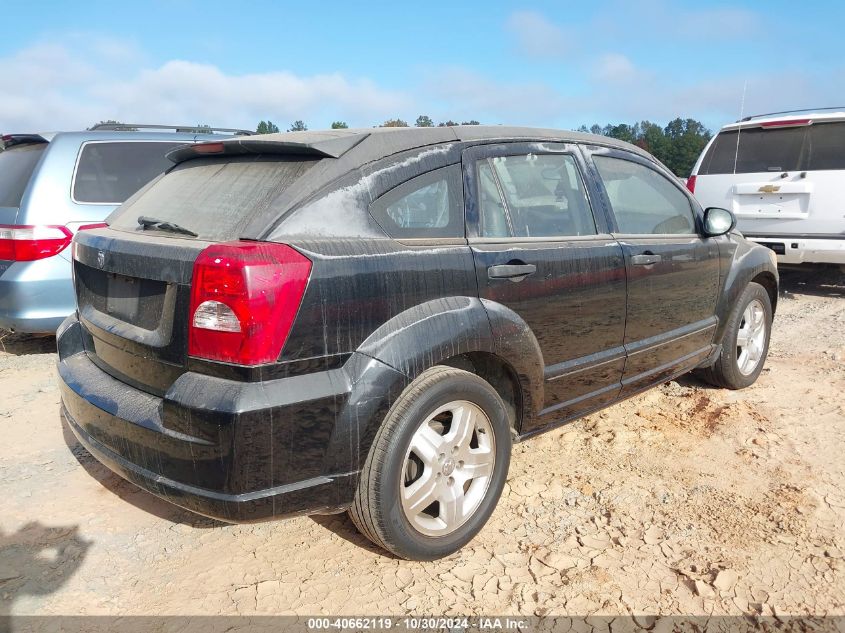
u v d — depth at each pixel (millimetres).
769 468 3646
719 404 4547
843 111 7680
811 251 7730
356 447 2447
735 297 4516
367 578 2725
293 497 2357
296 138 2771
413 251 2666
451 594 2629
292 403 2277
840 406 4504
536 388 3156
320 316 2355
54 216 5250
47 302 5242
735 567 2787
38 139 5652
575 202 3486
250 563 2830
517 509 3250
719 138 8445
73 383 2818
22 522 3129
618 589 2662
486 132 3172
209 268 2244
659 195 4086
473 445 2969
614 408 4484
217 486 2270
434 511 2887
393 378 2498
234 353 2229
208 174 2936
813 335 6441
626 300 3586
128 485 3508
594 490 3422
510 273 2957
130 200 3365
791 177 7758
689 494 3379
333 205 2523
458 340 2707
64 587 2666
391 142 2789
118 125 6379
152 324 2516
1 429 4188
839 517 3162
